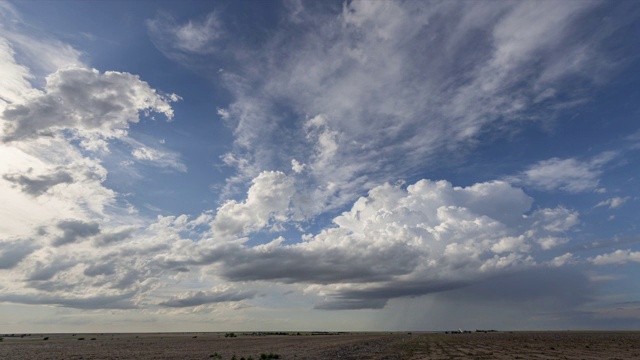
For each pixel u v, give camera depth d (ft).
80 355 176.14
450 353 173.47
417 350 196.24
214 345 277.03
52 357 164.35
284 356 168.14
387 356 160.35
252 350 214.07
